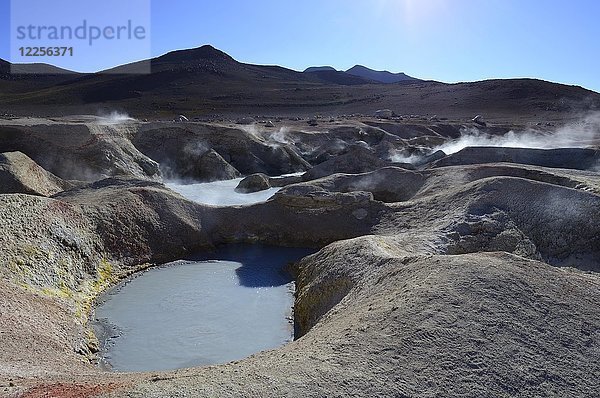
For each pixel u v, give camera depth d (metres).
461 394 10.24
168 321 19.64
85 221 24.67
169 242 27.27
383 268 18.00
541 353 11.73
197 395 9.73
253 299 21.91
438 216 27.12
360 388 10.11
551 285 14.75
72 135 43.56
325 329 14.16
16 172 31.00
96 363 16.36
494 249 23.94
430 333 12.09
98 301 21.33
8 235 20.52
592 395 10.62
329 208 30.31
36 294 18.75
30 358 13.87
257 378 10.42
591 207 25.05
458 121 82.81
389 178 35.78
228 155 52.97
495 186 27.77
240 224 30.14
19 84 153.50
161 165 49.28
